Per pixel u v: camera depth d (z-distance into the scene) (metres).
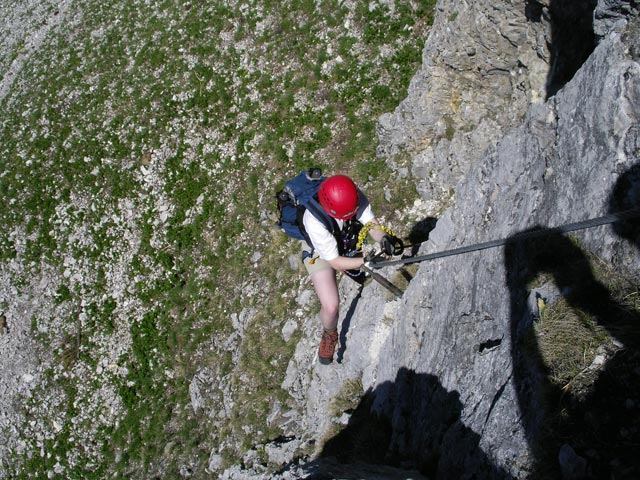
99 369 15.78
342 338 9.62
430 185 12.02
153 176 18.06
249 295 13.78
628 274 4.30
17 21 28.33
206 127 17.81
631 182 4.49
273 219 14.62
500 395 4.68
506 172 6.28
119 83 20.92
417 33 15.28
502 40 10.20
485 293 5.80
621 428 3.66
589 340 4.16
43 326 17.39
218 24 19.44
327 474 5.45
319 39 16.64
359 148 14.22
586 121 5.16
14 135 22.31
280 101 16.41
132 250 17.20
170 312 15.38
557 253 4.97
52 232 19.05
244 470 9.59
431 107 12.03
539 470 3.93
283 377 11.43
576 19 8.23
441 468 5.23
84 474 14.28
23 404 16.30
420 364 6.71
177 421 13.45
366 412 8.02
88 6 25.61
